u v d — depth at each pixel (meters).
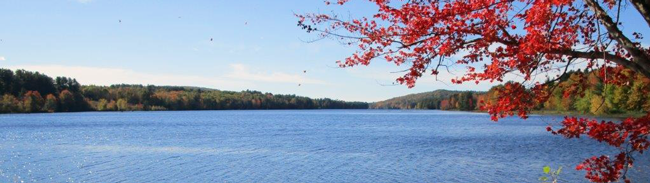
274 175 26.30
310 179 25.08
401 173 26.70
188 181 24.86
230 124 91.38
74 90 190.00
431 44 7.17
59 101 170.75
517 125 80.44
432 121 104.81
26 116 133.50
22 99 156.12
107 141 49.84
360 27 7.50
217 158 33.78
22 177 26.58
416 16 7.09
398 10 7.16
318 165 29.92
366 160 32.22
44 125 83.94
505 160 31.48
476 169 27.80
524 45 6.55
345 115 167.88
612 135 7.08
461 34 6.93
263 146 43.12
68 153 37.75
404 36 7.28
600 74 7.77
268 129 73.31
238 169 28.45
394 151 37.91
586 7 7.09
